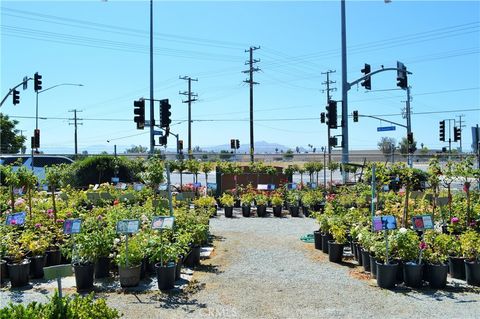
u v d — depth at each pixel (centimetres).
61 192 1647
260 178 2161
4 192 1496
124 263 751
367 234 867
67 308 442
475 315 625
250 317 620
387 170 1015
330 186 1928
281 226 1434
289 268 895
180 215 1033
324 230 1039
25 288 751
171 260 780
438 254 798
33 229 947
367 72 2323
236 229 1374
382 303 679
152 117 2700
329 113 2288
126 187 1866
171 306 661
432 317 618
